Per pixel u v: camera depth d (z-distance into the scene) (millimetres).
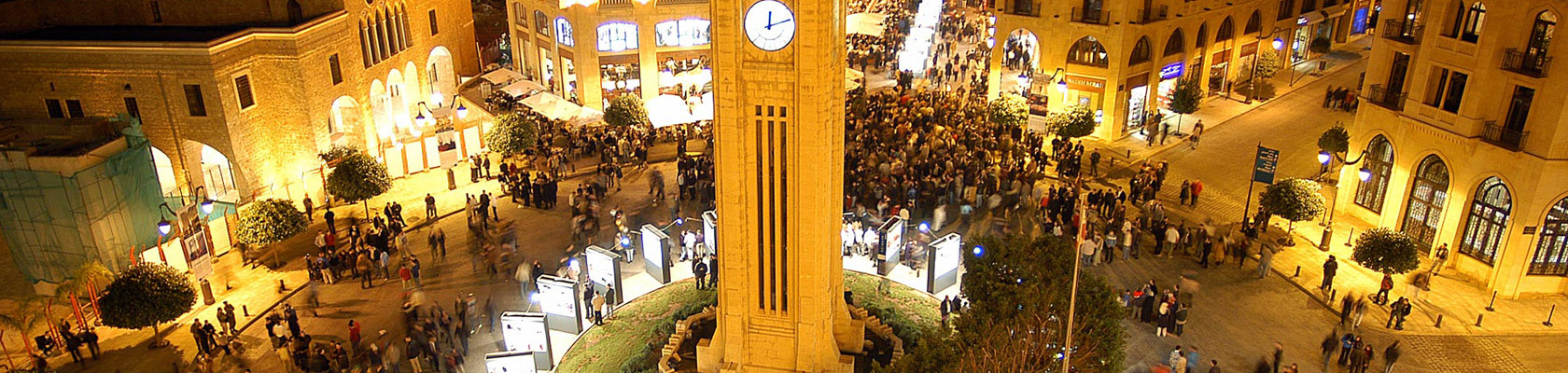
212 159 44531
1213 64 60531
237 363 32469
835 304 31062
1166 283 37250
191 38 42250
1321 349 32688
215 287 37844
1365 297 35469
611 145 51406
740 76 25562
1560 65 32094
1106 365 25141
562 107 53938
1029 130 51406
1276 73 63125
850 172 44781
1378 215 41688
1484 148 35031
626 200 46156
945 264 36281
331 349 32125
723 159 26734
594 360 32250
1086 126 48969
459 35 61906
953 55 72125
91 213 36031
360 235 41562
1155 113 56312
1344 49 71938
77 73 40875
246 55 42500
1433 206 38188
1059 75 54750
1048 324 25109
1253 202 45375
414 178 50312
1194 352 30328
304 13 46219
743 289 28734
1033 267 28484
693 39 59219
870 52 71125
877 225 41000
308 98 44500
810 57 24797
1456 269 37469
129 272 32688
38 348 33688
